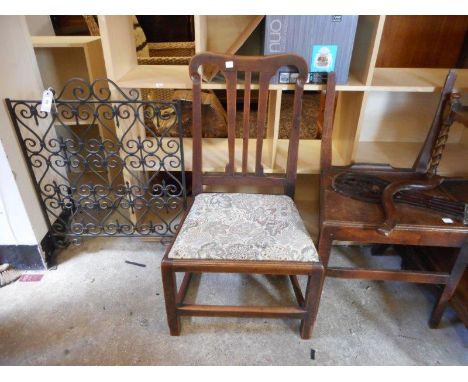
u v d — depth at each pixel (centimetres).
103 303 131
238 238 102
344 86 124
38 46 162
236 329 122
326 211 107
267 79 110
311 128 271
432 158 125
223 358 112
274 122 138
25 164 131
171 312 112
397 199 111
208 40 139
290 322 125
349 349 115
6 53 119
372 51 119
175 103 126
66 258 153
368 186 119
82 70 191
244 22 136
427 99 160
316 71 123
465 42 172
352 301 135
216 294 137
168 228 153
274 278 145
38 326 121
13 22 123
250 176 125
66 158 137
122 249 160
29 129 125
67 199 160
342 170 129
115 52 129
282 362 111
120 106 129
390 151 160
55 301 131
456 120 115
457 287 118
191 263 99
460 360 112
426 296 138
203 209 115
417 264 131
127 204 153
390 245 155
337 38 118
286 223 109
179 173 188
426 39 172
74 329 121
